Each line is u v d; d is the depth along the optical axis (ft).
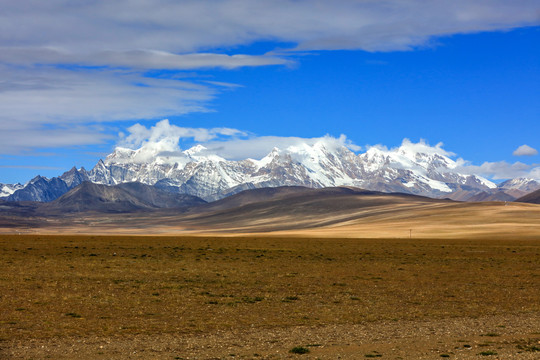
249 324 124.16
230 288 181.88
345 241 529.86
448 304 154.40
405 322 128.06
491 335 113.19
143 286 181.47
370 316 135.13
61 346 101.09
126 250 352.69
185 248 387.34
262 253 345.31
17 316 127.34
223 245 437.17
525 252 372.99
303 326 122.52
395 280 208.33
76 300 150.92
